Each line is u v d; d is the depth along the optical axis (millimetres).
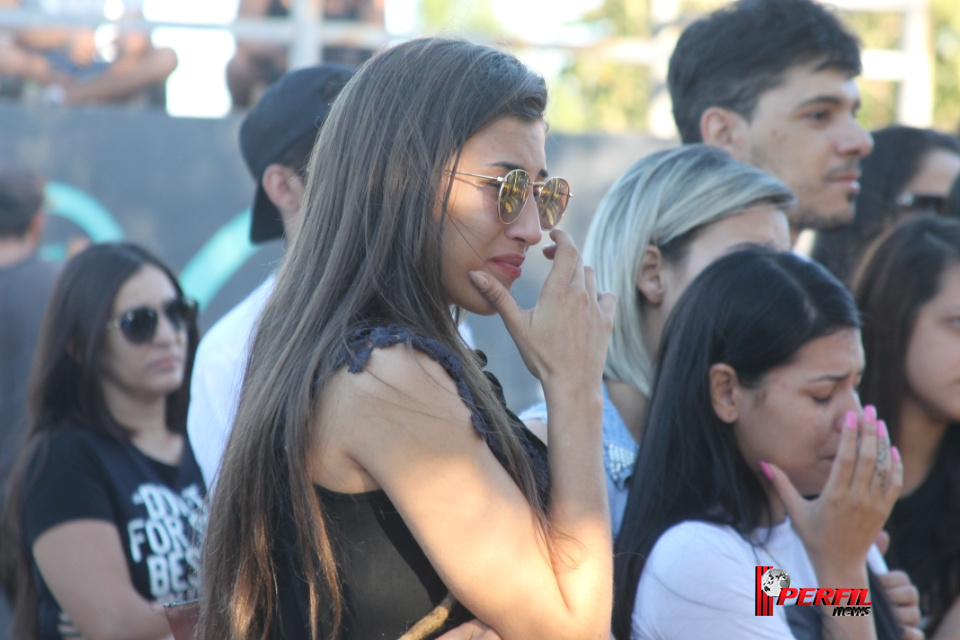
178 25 16531
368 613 5672
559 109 33594
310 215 6332
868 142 11328
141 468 11055
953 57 30500
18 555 10734
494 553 5477
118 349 11086
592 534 5840
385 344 5664
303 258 6262
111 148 15367
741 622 7184
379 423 5543
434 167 5961
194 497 11391
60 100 19625
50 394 11016
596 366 6281
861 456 7469
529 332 6215
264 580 5926
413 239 5961
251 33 17000
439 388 5648
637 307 9078
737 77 11344
